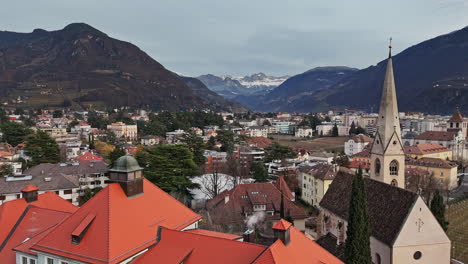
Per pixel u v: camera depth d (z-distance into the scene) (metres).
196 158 119.25
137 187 38.53
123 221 34.41
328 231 58.72
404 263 41.31
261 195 84.69
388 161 54.34
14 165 110.56
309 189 110.50
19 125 169.88
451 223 90.00
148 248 33.81
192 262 30.89
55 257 33.16
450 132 194.75
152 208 38.62
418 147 168.12
